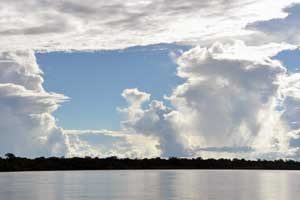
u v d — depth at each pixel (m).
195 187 175.25
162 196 134.00
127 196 134.75
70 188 170.00
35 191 153.75
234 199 126.38
